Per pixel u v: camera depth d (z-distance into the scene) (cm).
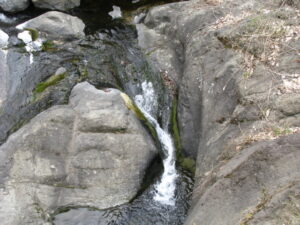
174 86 511
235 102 406
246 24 450
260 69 407
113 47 571
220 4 525
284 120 364
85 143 429
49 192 413
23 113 487
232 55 438
